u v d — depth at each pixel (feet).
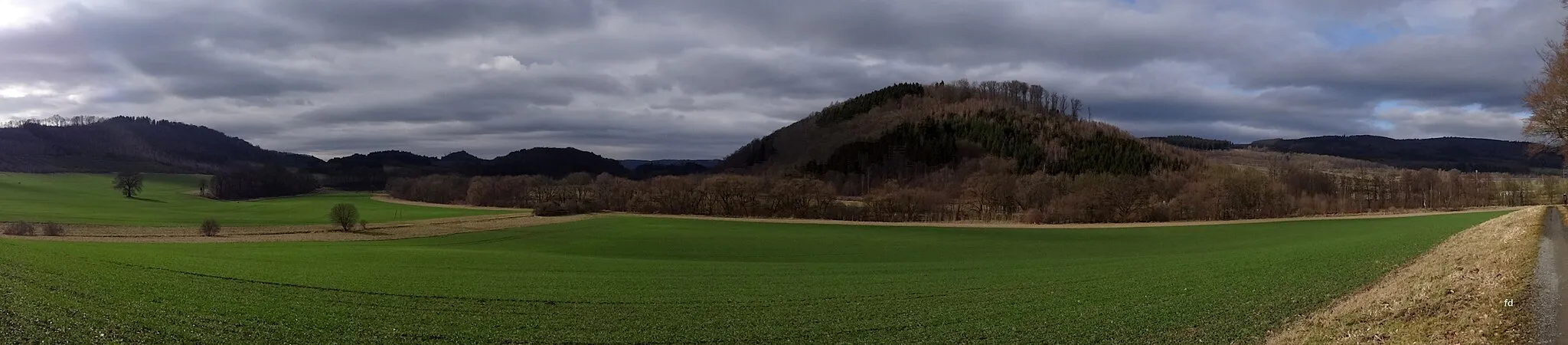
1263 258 148.05
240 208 440.04
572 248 233.76
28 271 102.78
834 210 398.21
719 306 102.32
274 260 154.71
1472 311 55.26
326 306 94.89
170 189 605.73
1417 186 433.89
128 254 146.72
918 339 79.77
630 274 143.02
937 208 401.49
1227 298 93.15
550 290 116.06
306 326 81.92
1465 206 403.34
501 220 356.18
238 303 93.30
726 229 308.81
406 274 133.90
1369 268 110.83
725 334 83.35
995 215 391.45
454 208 467.11
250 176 599.16
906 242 253.03
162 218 351.67
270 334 77.00
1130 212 351.25
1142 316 85.35
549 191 494.59
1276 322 74.95
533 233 289.53
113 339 69.67
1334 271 111.75
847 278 138.51
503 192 490.90
